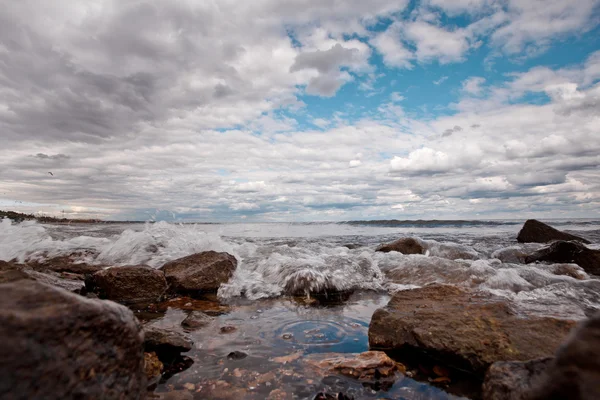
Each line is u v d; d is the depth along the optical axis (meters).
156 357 3.01
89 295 5.33
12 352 1.34
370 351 3.19
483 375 2.91
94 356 1.67
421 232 19.97
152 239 8.69
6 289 1.60
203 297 5.71
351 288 6.21
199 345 3.48
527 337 3.12
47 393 1.41
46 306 1.57
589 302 4.88
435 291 4.41
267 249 9.52
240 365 3.02
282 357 3.20
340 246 11.77
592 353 1.34
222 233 19.52
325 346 3.51
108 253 8.00
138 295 5.47
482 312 3.67
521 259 9.01
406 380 2.87
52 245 8.40
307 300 5.57
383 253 8.66
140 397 1.94
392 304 4.17
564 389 1.36
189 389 2.60
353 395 2.58
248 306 5.18
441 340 3.23
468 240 14.14
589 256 8.04
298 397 2.52
